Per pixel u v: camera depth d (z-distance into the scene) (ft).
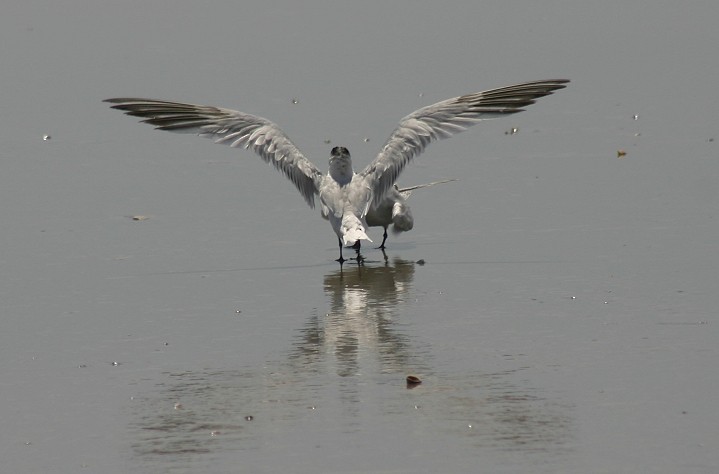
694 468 29.19
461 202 61.62
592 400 34.12
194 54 107.04
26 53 109.70
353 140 74.13
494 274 49.19
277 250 54.75
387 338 41.06
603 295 45.14
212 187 66.49
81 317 45.09
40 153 74.38
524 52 103.30
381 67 98.43
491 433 31.89
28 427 33.78
